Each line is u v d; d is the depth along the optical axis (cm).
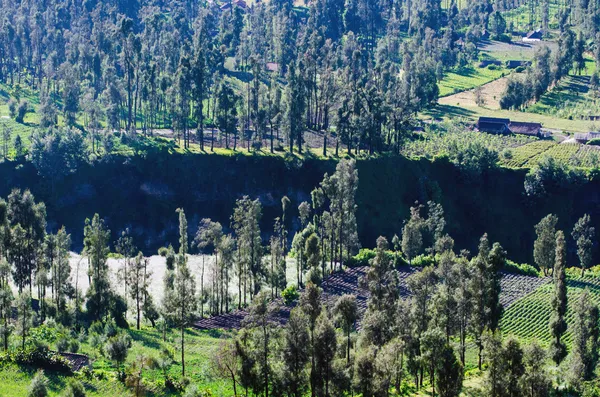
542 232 17562
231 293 16025
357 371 9469
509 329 14512
